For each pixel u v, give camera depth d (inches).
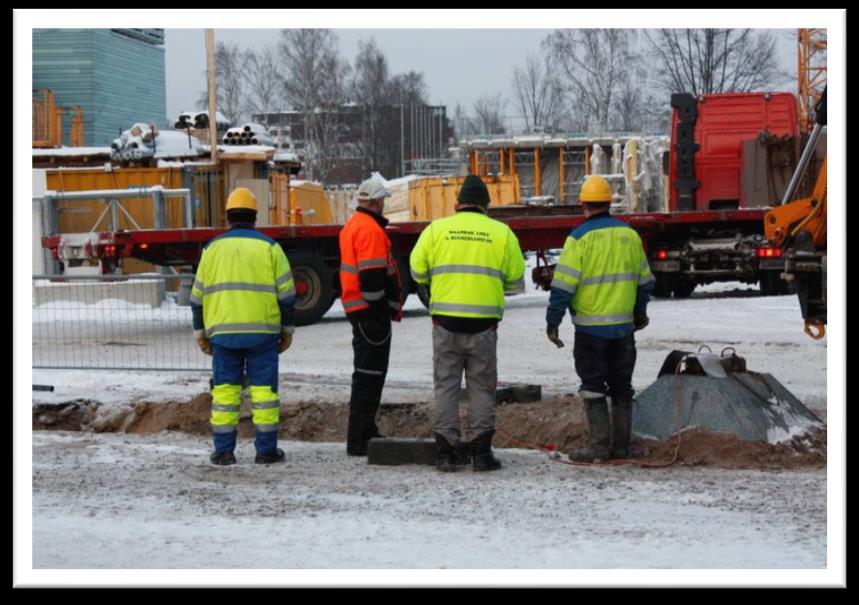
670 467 335.3
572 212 913.5
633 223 922.7
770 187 954.1
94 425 434.9
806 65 1587.1
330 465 346.9
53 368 547.8
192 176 1051.9
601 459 343.0
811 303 513.3
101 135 2596.0
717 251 933.8
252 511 280.2
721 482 311.4
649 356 582.2
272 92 2406.5
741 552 239.6
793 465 333.4
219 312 347.9
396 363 579.2
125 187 1045.2
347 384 500.7
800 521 265.4
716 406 350.0
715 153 973.8
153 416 433.4
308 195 1259.8
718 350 600.4
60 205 978.1
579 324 342.0
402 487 309.4
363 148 2844.5
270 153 1078.4
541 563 232.4
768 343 627.2
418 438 380.2
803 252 510.6
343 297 366.3
